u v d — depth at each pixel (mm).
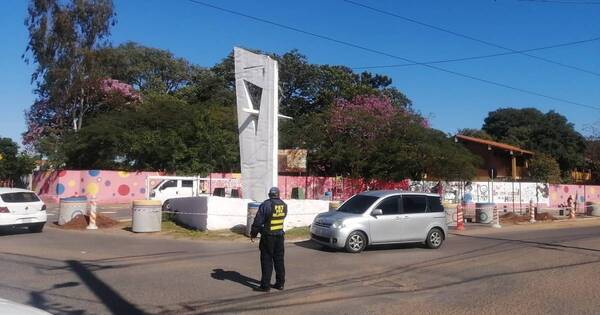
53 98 43094
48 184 37281
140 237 17562
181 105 42250
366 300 8680
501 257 13727
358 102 40938
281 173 41000
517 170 53844
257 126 21250
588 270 11695
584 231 22234
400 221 15094
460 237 19328
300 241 17078
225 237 17484
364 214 14773
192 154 39062
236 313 7766
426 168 35250
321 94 57812
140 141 38469
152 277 10414
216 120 41250
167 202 22953
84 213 21031
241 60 21781
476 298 8867
